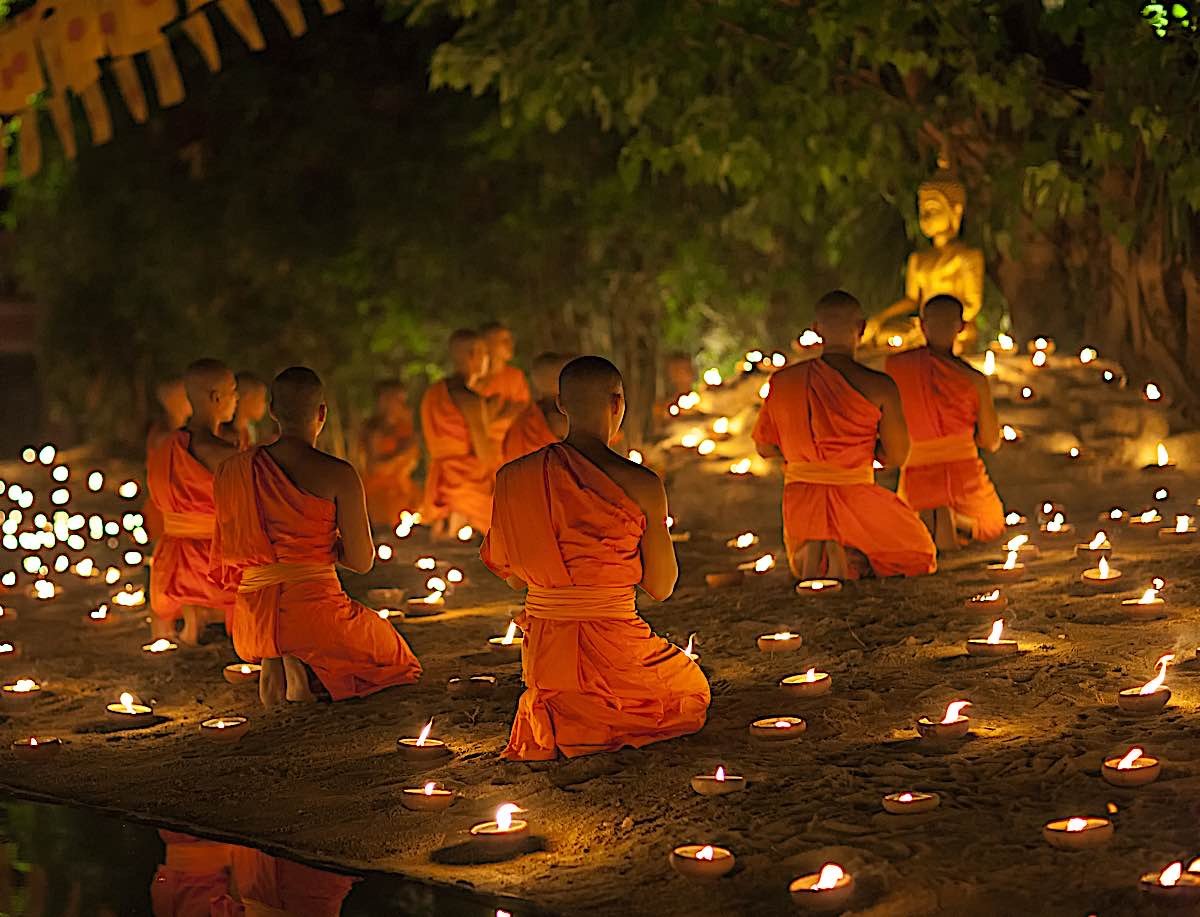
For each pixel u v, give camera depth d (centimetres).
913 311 1400
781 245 1911
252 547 731
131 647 916
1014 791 523
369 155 1927
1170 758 545
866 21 1259
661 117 1485
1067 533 1075
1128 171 1404
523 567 614
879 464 954
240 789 610
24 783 640
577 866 494
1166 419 1312
